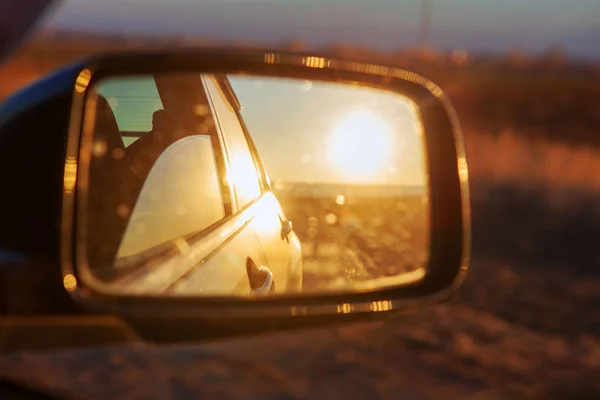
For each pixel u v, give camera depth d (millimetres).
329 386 4484
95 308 1663
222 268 2502
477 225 11008
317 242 2789
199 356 4965
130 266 1911
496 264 8258
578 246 9461
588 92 39875
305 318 2148
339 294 2307
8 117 1684
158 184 2299
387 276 2500
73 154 1708
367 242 2629
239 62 2812
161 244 2180
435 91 2713
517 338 5555
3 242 1583
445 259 2516
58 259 1586
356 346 5273
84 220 1766
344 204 2762
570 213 12148
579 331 5766
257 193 3354
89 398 3965
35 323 1576
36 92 1716
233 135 3334
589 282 7430
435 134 2621
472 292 6988
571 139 24406
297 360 4996
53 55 37625
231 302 1930
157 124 2518
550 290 7109
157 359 4848
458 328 5719
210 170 2855
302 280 2887
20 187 1611
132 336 1726
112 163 2137
